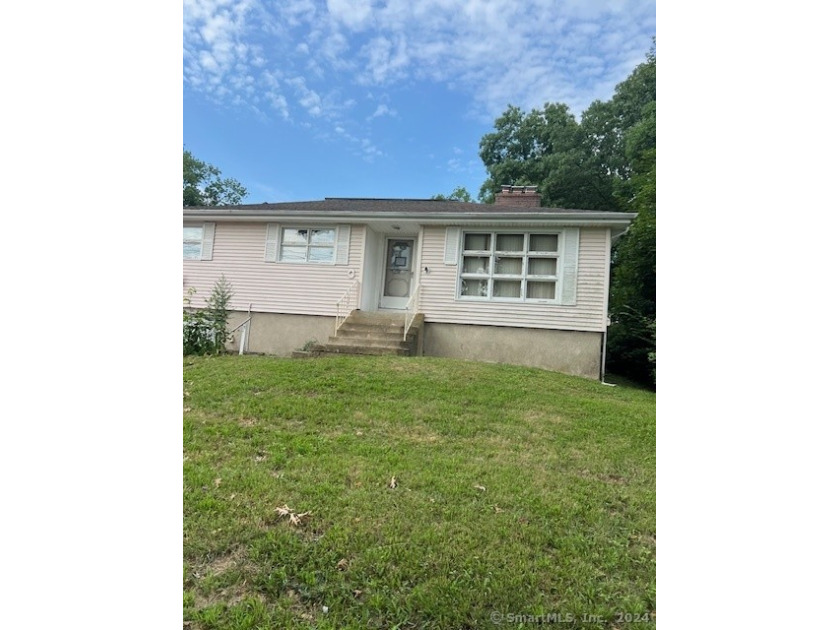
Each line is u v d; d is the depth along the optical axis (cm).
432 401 515
